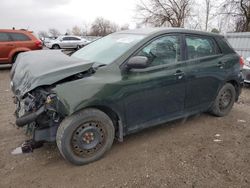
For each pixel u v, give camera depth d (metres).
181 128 4.84
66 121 3.41
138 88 3.85
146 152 3.96
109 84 3.59
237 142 4.34
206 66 4.73
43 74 3.35
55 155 3.88
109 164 3.65
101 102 3.53
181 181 3.29
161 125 4.95
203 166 3.61
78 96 3.34
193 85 4.56
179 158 3.81
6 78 10.44
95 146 3.66
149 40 4.07
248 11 27.34
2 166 3.61
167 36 4.30
